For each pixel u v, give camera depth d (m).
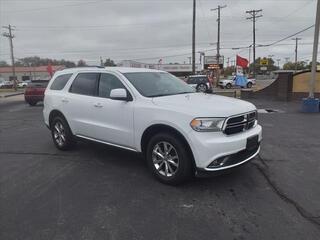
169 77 6.66
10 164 6.64
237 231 3.82
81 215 4.29
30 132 10.50
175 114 4.98
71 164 6.50
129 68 6.49
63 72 7.63
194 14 37.38
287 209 4.34
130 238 3.71
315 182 5.33
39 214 4.34
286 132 9.64
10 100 31.34
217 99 5.54
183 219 4.13
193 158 4.87
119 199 4.77
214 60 54.56
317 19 14.86
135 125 5.59
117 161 6.60
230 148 4.80
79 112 6.74
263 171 5.86
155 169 5.39
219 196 4.79
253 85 47.31
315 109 14.62
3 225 4.07
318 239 3.62
